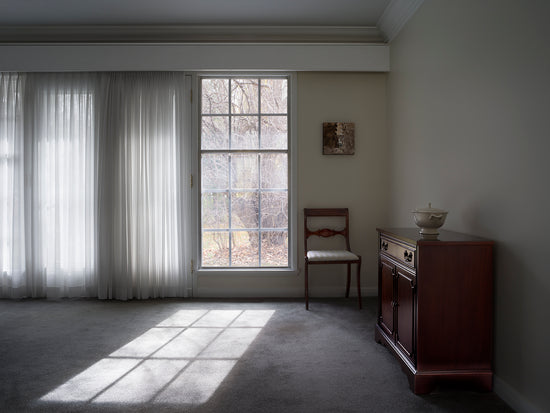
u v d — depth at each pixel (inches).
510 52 75.7
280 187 157.8
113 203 151.4
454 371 79.3
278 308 140.0
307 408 74.5
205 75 155.3
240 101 157.2
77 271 153.3
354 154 155.9
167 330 117.6
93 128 153.4
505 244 77.5
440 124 107.0
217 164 157.3
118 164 151.5
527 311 71.2
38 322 125.0
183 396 78.8
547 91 65.9
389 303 98.4
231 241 157.9
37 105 152.7
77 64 149.3
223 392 80.5
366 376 87.8
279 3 132.4
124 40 154.3
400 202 140.1
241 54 150.3
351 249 156.6
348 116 156.2
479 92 87.0
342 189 156.4
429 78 114.0
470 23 90.7
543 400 67.4
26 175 152.1
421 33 119.8
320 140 156.2
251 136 157.2
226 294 155.2
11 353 100.6
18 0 129.9
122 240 150.5
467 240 79.5
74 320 127.0
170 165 153.2
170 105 152.6
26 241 152.4
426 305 78.9
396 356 91.2
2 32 151.9
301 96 155.6
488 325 79.5
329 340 109.5
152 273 152.9
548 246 66.0
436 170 109.7
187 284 155.0
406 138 133.4
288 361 95.7
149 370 90.7
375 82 156.3
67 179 153.6
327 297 154.9
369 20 145.7
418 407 74.9
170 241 154.1
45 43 148.9
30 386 83.0
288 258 157.3
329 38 153.8
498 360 79.6
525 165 71.6
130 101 152.0
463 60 94.0
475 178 88.9
